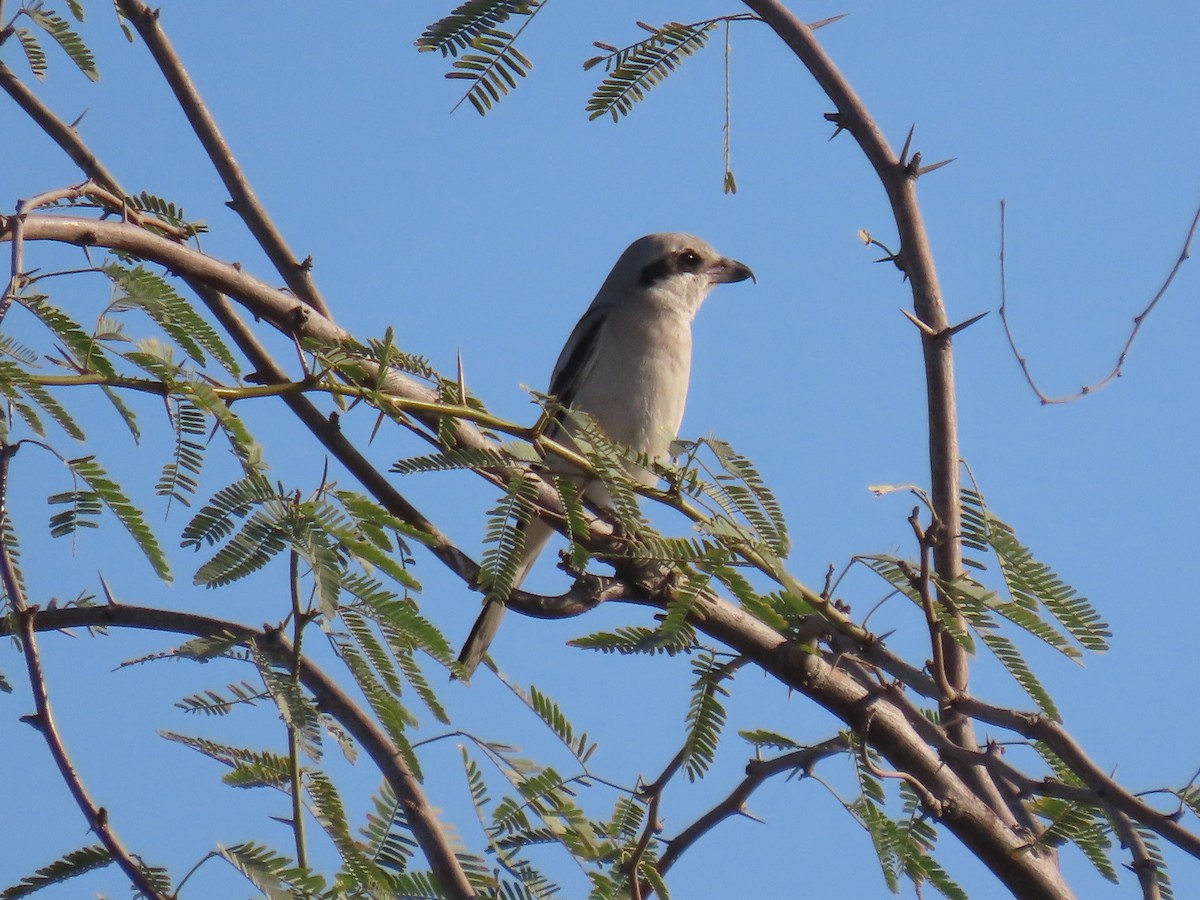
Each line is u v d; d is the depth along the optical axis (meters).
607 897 7.66
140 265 7.80
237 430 6.94
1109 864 9.59
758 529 7.79
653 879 8.05
